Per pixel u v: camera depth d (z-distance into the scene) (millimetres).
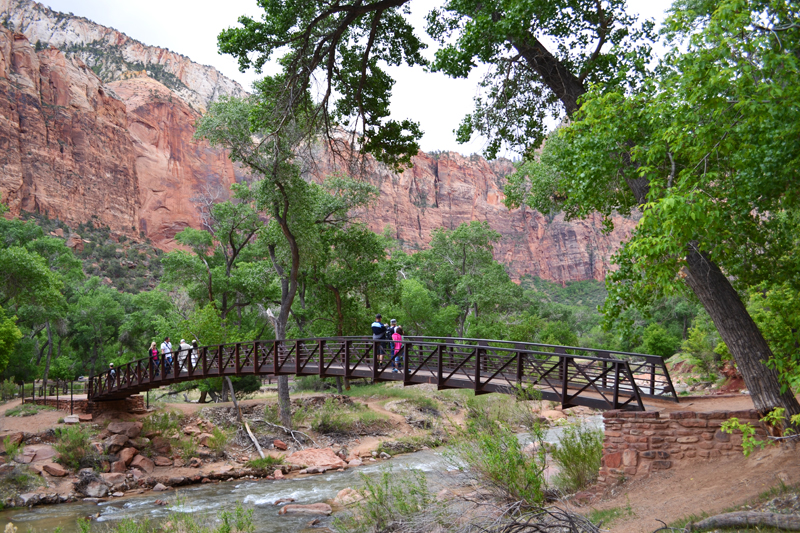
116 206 120062
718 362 25453
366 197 31312
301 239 28969
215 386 29562
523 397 10492
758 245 9461
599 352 12438
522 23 9898
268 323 42344
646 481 9023
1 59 107188
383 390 35000
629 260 8828
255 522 13547
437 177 186750
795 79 5227
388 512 9789
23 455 17797
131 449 19844
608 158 8180
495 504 7898
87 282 74250
